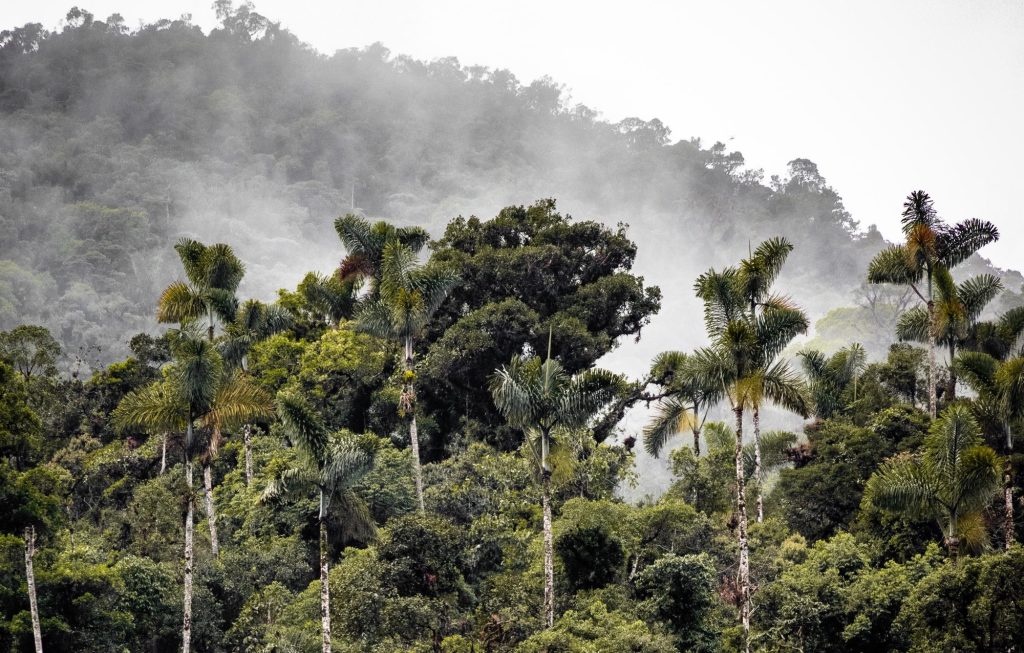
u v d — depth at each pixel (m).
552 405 142.50
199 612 152.25
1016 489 162.12
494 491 185.62
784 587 147.50
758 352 140.00
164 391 148.88
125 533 172.75
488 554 162.75
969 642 126.94
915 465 146.88
